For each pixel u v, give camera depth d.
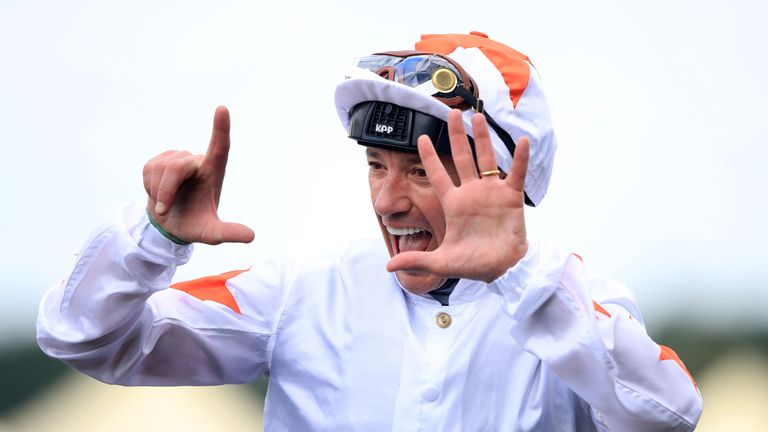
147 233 6.92
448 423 7.47
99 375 7.63
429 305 7.84
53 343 7.29
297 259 8.24
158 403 16.27
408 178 7.41
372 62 7.59
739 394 16.86
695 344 17.42
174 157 6.85
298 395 7.84
